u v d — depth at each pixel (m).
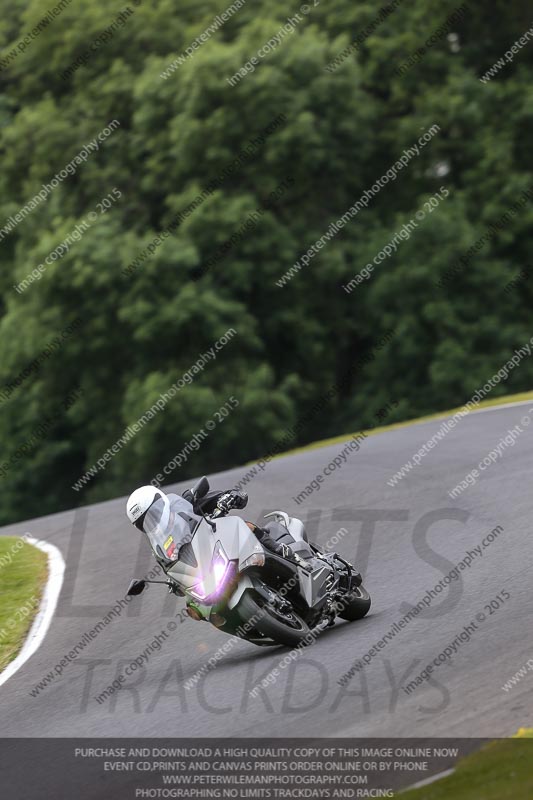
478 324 113.31
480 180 119.31
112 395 111.06
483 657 23.72
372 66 123.00
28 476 121.25
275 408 103.94
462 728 19.89
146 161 115.88
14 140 120.94
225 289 106.56
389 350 113.81
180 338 105.94
